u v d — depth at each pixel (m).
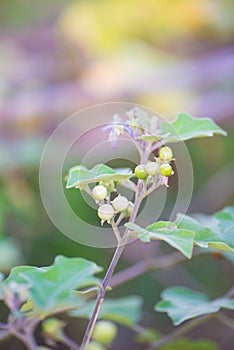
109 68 2.22
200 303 1.08
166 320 1.98
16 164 1.94
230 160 2.17
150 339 1.19
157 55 2.30
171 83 2.13
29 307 1.04
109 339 1.19
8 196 1.98
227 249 0.91
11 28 2.75
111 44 2.32
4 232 1.96
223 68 2.17
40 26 2.75
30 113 2.06
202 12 2.31
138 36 2.36
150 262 1.30
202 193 2.12
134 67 2.21
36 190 2.04
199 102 2.04
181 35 2.35
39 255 2.03
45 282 1.04
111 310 1.19
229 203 2.17
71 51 2.35
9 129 2.05
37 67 2.35
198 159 2.17
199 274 2.05
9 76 2.34
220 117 1.99
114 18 2.34
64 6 2.87
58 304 1.04
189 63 2.24
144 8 2.34
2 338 1.09
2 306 1.86
